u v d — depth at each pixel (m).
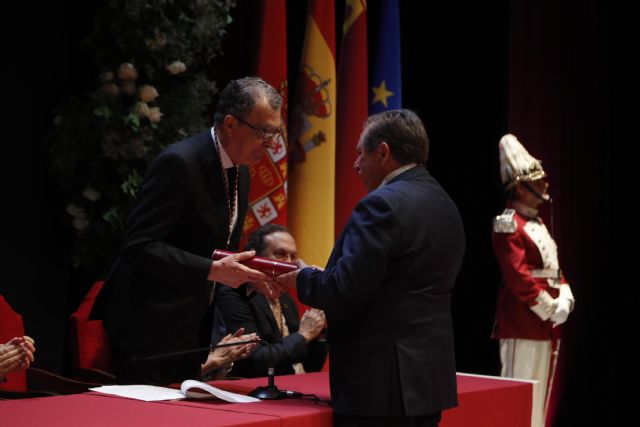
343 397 2.45
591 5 7.22
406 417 2.45
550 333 5.34
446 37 7.14
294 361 4.00
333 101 5.60
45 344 4.61
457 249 2.62
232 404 2.53
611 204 7.42
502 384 3.29
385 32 6.00
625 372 7.36
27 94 4.50
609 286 7.36
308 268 2.60
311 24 5.64
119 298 3.06
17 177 4.46
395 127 2.62
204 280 2.83
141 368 2.98
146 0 4.35
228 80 5.63
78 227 4.41
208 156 3.00
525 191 5.41
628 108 7.41
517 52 6.74
